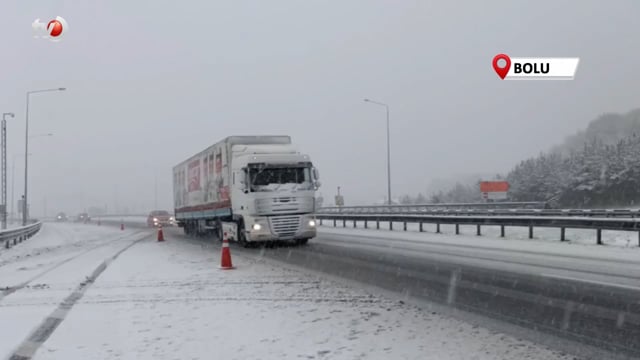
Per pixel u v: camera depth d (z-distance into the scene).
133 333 7.64
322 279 12.62
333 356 6.42
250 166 20.80
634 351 6.56
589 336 7.21
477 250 18.00
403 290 10.91
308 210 21.14
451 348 6.75
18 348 6.94
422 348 6.75
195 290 11.16
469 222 24.89
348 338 7.23
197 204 29.03
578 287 10.53
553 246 18.75
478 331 7.58
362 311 8.95
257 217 20.59
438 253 17.34
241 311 8.98
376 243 22.14
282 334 7.47
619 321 7.92
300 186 21.11
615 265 13.53
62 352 6.77
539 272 12.53
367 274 13.26
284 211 20.78
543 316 8.37
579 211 26.58
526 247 18.66
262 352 6.64
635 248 17.34
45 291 11.40
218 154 24.39
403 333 7.49
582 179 57.03
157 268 15.07
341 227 37.09
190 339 7.29
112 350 6.84
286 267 15.02
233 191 21.98
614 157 55.91
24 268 16.73
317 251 19.47
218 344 7.01
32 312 9.16
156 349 6.84
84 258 19.17
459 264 14.39
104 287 11.73
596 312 8.50
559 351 6.61
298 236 21.02
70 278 13.41
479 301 9.61
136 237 33.41
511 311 8.76
